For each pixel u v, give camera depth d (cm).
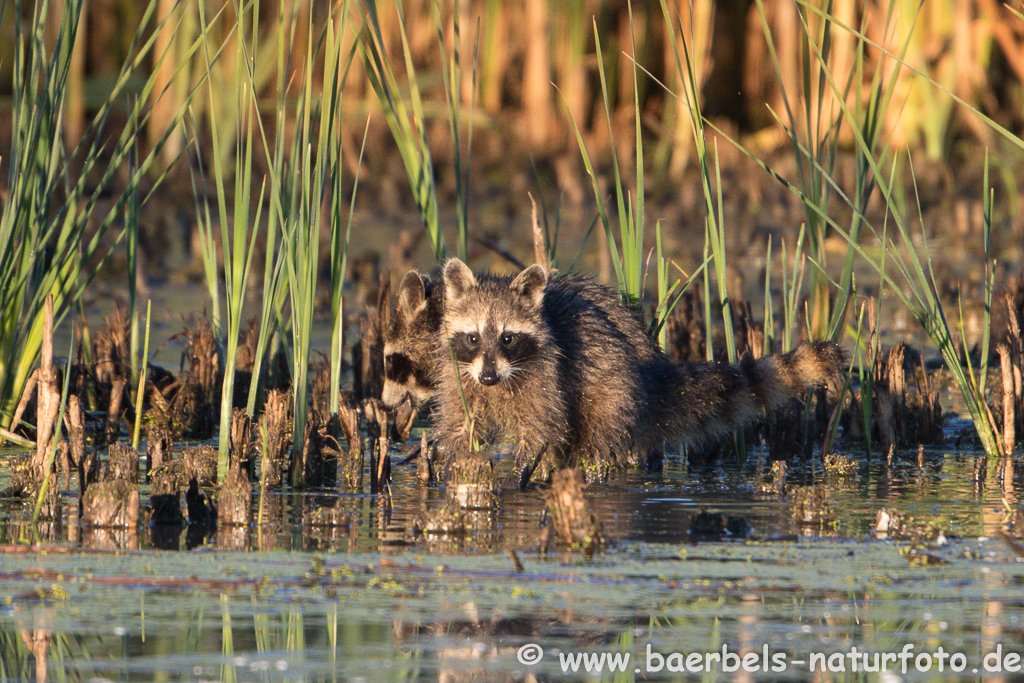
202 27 1142
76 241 1182
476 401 1188
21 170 1123
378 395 1589
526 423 1175
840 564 829
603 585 775
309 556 845
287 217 1233
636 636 689
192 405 1393
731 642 682
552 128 3453
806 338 1527
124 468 1098
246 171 1110
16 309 1188
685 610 729
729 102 3650
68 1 1135
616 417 1201
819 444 1383
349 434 1180
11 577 788
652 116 3609
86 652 659
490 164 3388
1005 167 2961
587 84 3506
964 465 1241
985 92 3173
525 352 1162
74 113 3181
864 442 1341
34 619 711
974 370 1675
